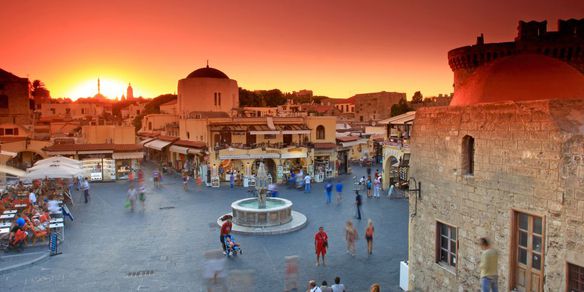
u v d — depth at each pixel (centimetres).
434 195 1527
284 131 4753
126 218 2878
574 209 1041
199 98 6856
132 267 1938
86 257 2066
